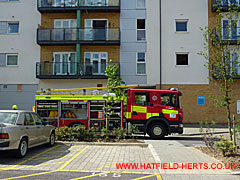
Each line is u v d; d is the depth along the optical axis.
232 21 8.80
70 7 20.86
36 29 21.41
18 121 7.61
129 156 7.84
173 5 21.02
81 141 10.45
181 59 20.94
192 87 20.42
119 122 12.10
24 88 20.95
